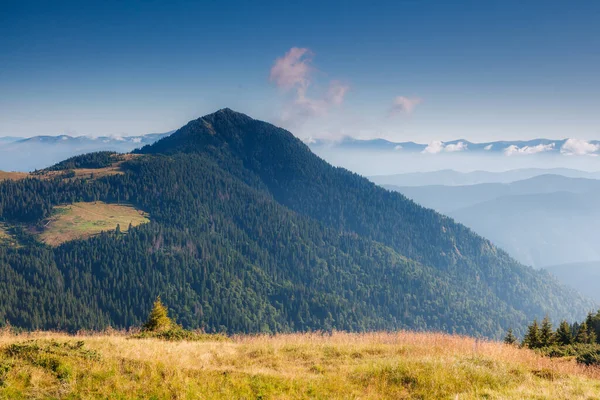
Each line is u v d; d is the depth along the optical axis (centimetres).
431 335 2200
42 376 1210
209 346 1848
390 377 1418
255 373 1390
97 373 1255
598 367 1742
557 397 1252
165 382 1236
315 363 1630
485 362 1612
